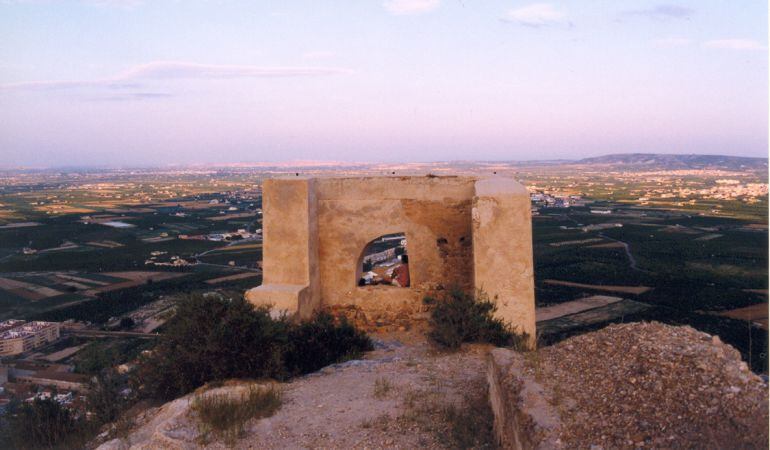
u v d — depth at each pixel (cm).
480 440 453
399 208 930
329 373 661
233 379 649
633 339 459
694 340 444
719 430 331
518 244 769
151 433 526
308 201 887
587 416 373
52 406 631
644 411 365
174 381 659
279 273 893
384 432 476
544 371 449
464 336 728
